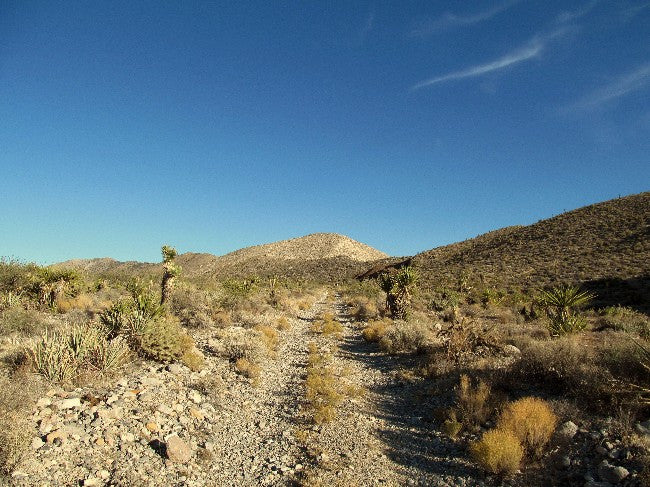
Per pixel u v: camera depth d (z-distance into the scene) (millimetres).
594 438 7117
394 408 10578
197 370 11562
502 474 6727
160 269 85250
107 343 10219
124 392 8773
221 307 24125
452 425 8352
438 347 15039
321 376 12867
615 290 33750
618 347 9695
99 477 5988
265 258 120938
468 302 35906
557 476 6547
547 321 20219
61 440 6457
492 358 12859
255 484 6758
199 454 7387
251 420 9422
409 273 26266
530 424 7285
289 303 33094
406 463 7602
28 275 19609
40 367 8703
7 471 5551
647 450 6402
